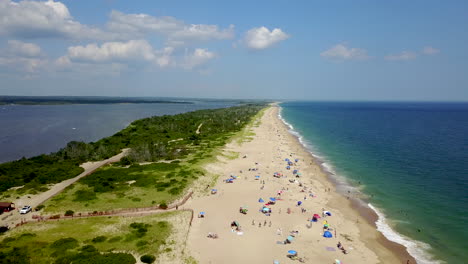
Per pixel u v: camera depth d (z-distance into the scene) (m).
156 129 169.62
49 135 183.12
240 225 57.22
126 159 100.12
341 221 59.47
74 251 46.22
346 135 175.00
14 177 82.94
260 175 90.31
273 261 45.22
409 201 69.06
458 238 51.81
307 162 107.81
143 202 65.94
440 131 189.75
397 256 46.91
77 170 90.25
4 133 187.25
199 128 187.12
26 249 46.97
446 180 83.50
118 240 50.03
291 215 62.19
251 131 180.38
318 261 45.50
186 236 52.16
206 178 84.75
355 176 89.69
